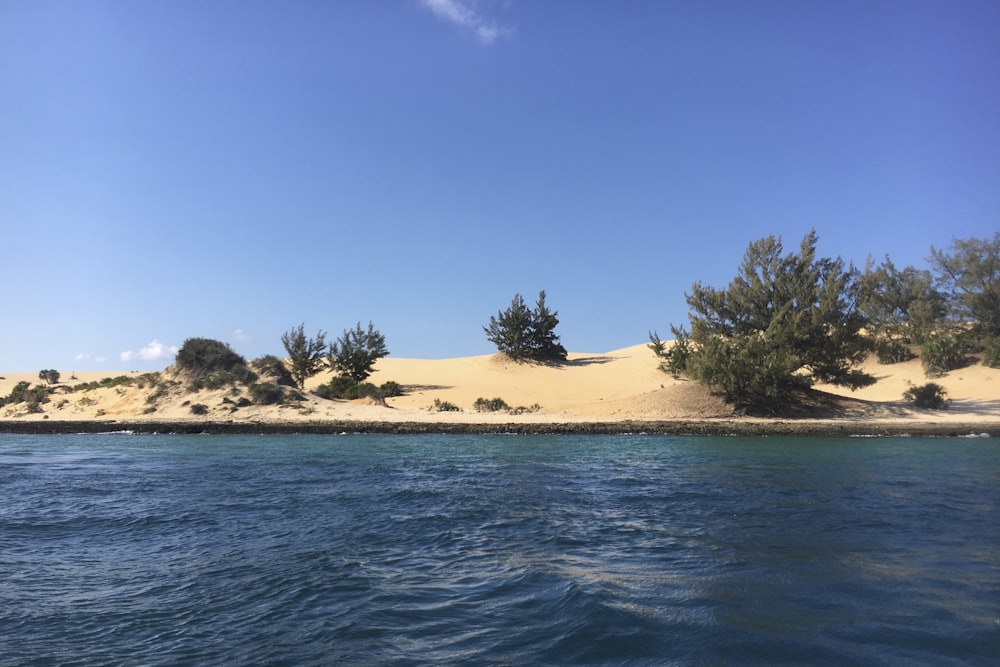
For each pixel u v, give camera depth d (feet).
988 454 103.50
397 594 32.40
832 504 57.77
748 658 24.13
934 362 213.66
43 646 25.85
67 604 31.09
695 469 84.48
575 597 31.27
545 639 26.22
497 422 160.35
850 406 176.04
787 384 174.19
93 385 214.90
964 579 34.50
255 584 34.14
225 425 154.30
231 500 60.34
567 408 201.46
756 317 184.03
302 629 27.63
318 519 51.49
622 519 51.47
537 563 38.19
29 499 61.16
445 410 194.80
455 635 26.81
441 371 276.82
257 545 42.88
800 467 86.38
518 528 48.21
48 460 96.22
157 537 45.32
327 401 191.42
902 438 139.03
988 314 208.54
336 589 33.19
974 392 189.88
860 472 80.43
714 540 44.06
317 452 108.47
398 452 108.58
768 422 158.81
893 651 24.67
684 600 30.91
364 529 47.80
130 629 27.76
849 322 176.65
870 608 29.73
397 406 207.10
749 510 55.06
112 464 90.68
